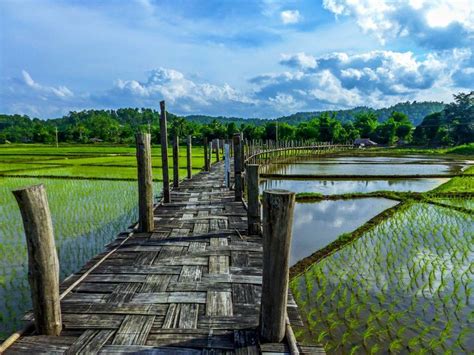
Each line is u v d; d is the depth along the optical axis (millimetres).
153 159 32219
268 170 25500
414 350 3920
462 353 3877
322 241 8414
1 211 11258
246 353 2904
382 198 14141
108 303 3721
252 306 3682
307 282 5707
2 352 2883
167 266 4797
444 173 22719
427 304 4957
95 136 83938
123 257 5152
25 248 7641
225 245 5715
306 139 67312
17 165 25688
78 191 14727
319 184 18672
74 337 3102
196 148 53656
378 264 6531
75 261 6859
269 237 2957
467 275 5984
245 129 66938
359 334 4215
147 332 3176
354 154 46781
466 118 67812
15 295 5375
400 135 77750
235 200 9633
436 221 9875
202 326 3285
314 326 4383
